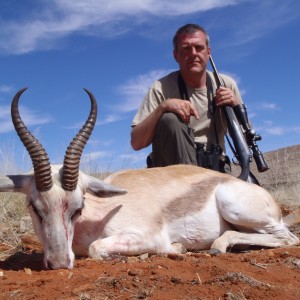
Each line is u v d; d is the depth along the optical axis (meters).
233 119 1.92
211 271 1.18
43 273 1.22
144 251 1.51
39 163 1.32
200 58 2.03
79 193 1.38
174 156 1.89
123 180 1.60
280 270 1.23
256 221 1.60
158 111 1.91
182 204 1.58
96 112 1.43
